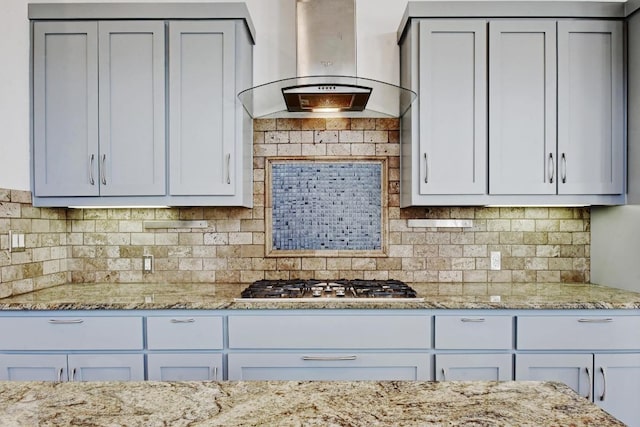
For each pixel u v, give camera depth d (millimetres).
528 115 2316
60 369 2027
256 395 932
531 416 822
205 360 2027
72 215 2670
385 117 2674
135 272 2672
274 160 2670
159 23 2322
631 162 2285
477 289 2398
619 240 2389
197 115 2338
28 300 2078
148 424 792
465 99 2316
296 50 2322
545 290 2359
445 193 2318
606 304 2025
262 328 2031
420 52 2311
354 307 2018
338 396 926
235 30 2338
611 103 2316
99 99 2326
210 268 2668
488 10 2291
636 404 2035
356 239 2674
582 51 2314
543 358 2027
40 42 2326
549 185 2309
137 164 2336
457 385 993
